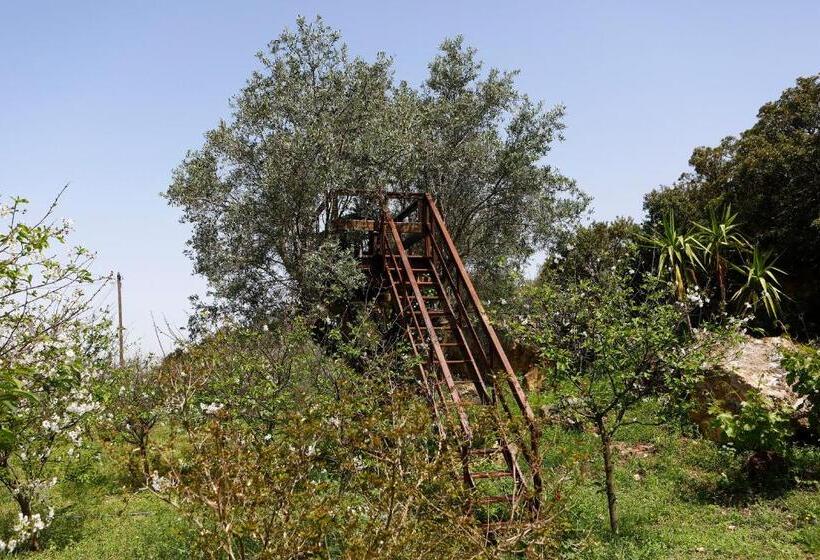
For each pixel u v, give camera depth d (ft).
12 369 14.64
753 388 27.71
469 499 18.49
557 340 24.08
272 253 38.65
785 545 20.56
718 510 23.86
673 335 22.89
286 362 28.09
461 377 44.14
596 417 23.09
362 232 37.81
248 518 13.28
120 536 23.99
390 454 15.62
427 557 14.53
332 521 13.89
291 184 36.50
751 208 64.03
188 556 19.60
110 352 28.81
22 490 24.00
